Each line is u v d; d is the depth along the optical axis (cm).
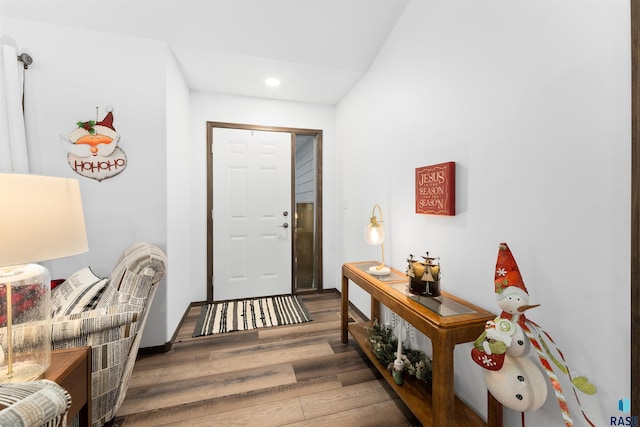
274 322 257
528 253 110
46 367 89
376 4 191
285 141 326
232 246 314
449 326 111
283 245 331
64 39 191
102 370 126
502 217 121
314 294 339
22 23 184
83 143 193
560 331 99
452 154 150
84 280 160
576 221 94
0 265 77
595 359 89
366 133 255
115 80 198
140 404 150
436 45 161
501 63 120
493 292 126
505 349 91
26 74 185
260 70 252
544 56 103
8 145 176
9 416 51
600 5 86
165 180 208
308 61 238
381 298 158
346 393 160
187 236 276
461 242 144
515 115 114
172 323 222
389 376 159
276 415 143
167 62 211
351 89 289
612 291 84
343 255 317
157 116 206
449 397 111
